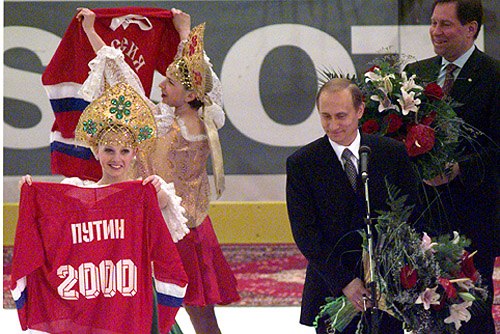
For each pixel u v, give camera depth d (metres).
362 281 14.84
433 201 17.14
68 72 19.16
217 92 19.34
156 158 18.45
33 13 27.17
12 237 27.22
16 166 27.30
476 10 17.89
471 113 17.81
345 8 27.38
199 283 18.48
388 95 16.94
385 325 14.95
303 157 15.18
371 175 14.95
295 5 27.47
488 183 17.72
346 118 14.59
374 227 14.84
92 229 14.59
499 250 17.92
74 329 14.62
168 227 15.18
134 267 14.59
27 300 14.71
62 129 19.19
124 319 14.61
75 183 15.04
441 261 14.54
